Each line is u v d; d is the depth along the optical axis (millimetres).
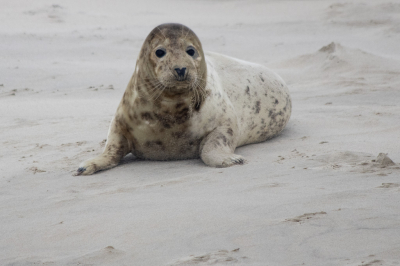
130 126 21438
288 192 14484
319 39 109875
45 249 11453
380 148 21047
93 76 60875
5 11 162375
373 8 147750
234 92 24094
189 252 10422
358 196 13469
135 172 19766
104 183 18109
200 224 12047
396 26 118000
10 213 14781
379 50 90375
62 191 17172
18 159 23172
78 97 46438
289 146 23094
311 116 31359
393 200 12914
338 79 52906
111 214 13664
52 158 23000
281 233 10977
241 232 11250
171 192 15820
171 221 12461
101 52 90125
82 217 13664
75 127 30812
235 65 25578
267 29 131500
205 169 19391
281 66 69688
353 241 10266
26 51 87875
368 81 50188
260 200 13797
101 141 26391
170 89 19406
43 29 129875
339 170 17016
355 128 26641
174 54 19344
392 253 9531
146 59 20078
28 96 47906
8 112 38531
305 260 9531
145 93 20359
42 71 64312
